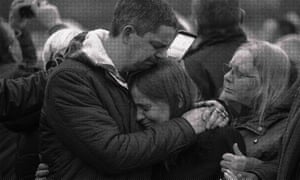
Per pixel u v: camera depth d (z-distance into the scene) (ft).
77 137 14.26
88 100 14.35
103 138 14.17
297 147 14.69
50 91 14.46
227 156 15.23
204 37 20.95
